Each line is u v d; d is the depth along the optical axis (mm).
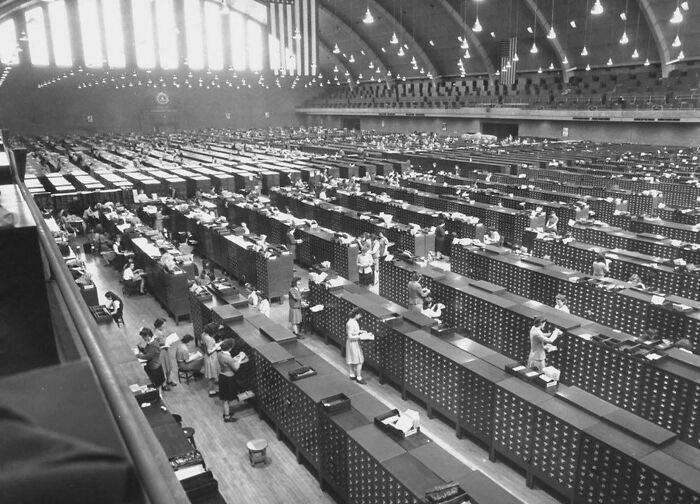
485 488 9078
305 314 20875
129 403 1353
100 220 34188
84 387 1294
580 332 15648
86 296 19297
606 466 10289
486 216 31531
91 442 1136
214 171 49188
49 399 1234
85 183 40812
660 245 23984
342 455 11266
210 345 16188
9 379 1291
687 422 13125
